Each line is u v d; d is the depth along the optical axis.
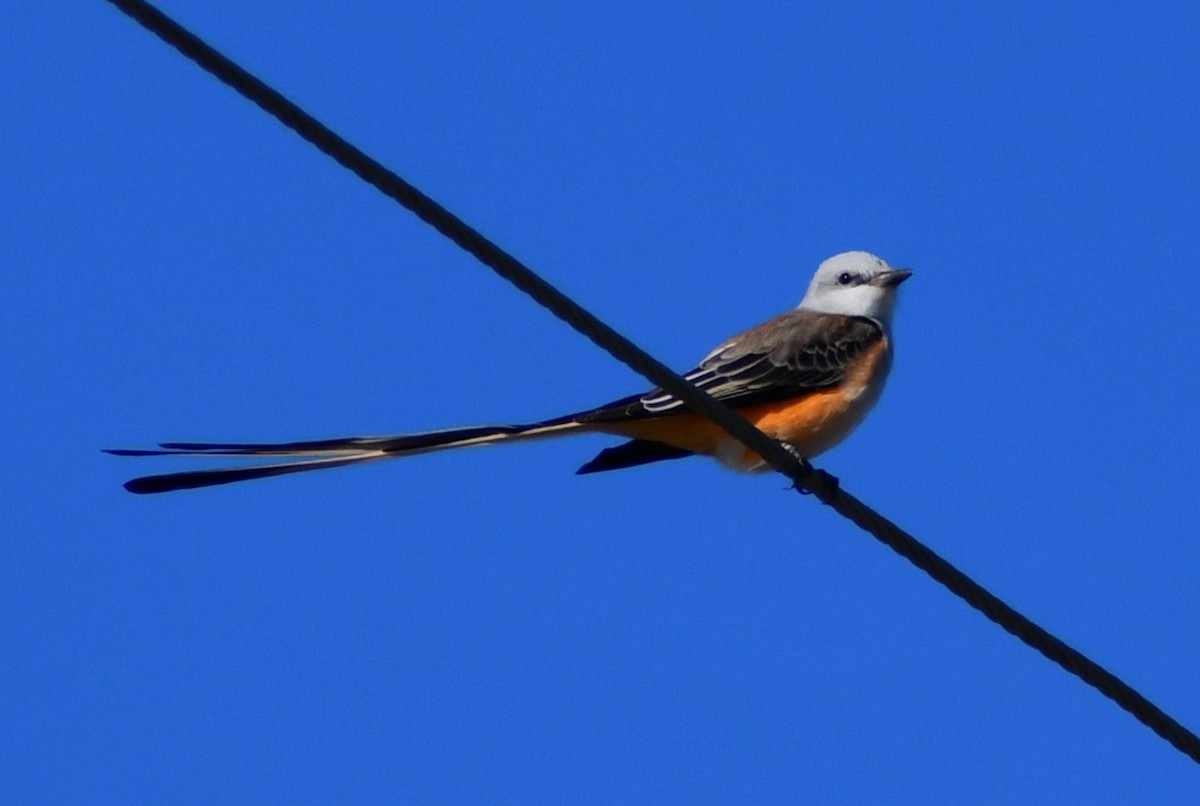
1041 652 10.01
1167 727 10.09
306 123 8.08
